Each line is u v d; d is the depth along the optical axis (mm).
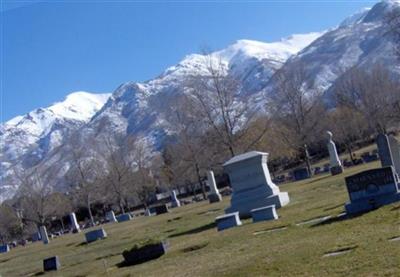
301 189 35375
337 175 41375
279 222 19859
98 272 20078
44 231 56969
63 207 89500
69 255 31828
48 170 102688
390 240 11812
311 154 81625
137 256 19594
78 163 87000
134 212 88438
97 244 34375
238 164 27188
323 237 14406
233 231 20781
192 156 67062
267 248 15148
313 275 10703
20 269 31281
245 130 56531
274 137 62219
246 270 12844
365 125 70812
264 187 26859
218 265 14578
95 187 85375
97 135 110375
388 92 77250
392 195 16594
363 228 14047
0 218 97688
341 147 81625
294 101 62625
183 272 15016
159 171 93312
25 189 88625
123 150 89312
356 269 10242
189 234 24906
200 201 63781
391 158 22359
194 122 62062
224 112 54812
